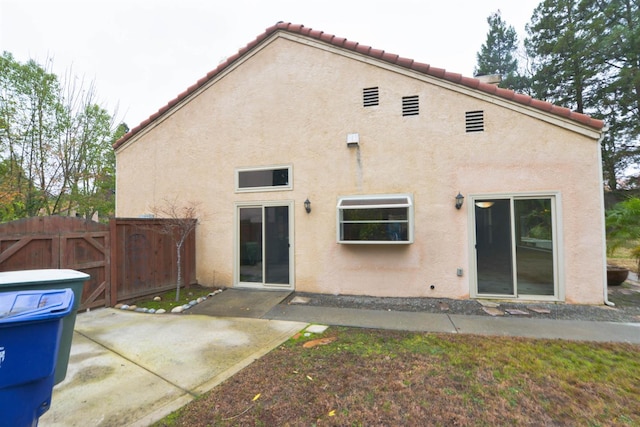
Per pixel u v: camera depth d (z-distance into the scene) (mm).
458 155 6637
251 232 7930
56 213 14945
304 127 7582
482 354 3840
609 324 4965
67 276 2832
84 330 4852
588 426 2471
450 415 2611
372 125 7137
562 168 6125
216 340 4426
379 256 7004
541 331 4680
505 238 6414
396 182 6953
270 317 5543
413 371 3406
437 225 6715
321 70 7523
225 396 2938
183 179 8500
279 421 2545
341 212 7094
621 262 11859
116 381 3240
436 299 6625
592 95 18844
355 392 2984
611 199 16969
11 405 1892
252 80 8039
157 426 2492
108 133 16984
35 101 14109
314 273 7395
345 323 5156
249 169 7957
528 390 3010
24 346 1938
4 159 13391
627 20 17531
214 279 8133
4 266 4742
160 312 5887
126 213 8992
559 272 6137
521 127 6328
